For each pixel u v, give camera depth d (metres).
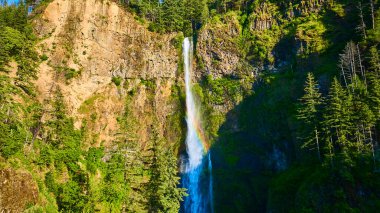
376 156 51.03
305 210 49.66
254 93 79.75
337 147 55.38
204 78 87.69
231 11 94.94
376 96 53.53
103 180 65.19
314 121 56.81
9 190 43.78
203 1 97.56
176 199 47.19
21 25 75.69
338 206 47.59
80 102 77.31
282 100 73.38
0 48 63.47
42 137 62.31
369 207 46.56
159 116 85.62
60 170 58.19
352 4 76.56
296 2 84.38
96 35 86.06
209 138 80.62
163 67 91.06
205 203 73.31
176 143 82.81
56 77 75.69
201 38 90.62
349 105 53.34
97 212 56.25
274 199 58.41
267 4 88.62
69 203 51.62
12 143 50.34
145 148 80.38
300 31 77.81
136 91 86.50
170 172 48.38
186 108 86.56
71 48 81.44
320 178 51.50
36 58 73.25
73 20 84.81
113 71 85.69
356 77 58.59
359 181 48.97
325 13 78.94
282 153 69.00
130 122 81.62
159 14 96.62
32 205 46.25
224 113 81.94
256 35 85.19
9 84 60.81
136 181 57.53
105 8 90.44
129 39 90.62
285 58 79.62
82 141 71.69
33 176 50.97
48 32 80.81
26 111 62.38
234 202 70.12
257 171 72.25
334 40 73.81
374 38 63.41
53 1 85.06
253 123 76.75
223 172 74.69
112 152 70.69
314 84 59.75
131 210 47.53
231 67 85.25
